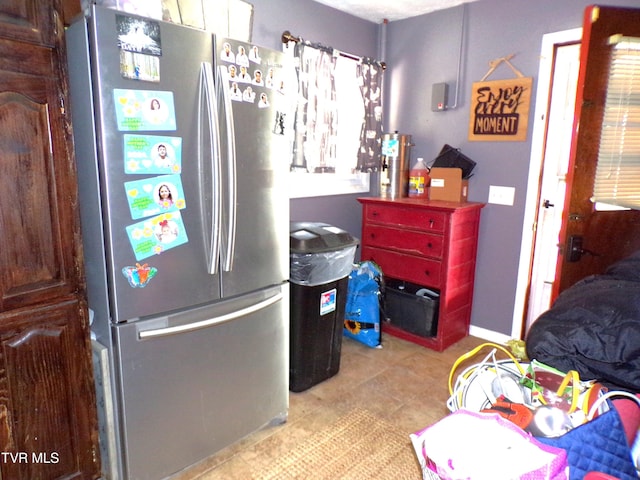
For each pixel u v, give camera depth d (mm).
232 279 1812
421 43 3236
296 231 2350
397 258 3043
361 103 3230
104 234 1474
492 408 1134
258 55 1765
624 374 1322
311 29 2932
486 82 2922
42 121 1357
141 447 1642
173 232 1593
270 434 2068
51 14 1330
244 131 1755
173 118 1533
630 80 2074
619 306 1396
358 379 2570
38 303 1428
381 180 3361
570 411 1116
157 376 1641
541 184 2832
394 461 1885
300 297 2273
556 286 2193
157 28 1458
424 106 3289
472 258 3057
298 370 2385
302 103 2824
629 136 2133
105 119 1387
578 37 2525
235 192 1720
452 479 862
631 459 1053
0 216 1312
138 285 1537
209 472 1816
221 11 1789
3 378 1377
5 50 1256
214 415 1846
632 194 2195
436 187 3064
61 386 1514
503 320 3055
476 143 3035
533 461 865
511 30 2785
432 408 2281
